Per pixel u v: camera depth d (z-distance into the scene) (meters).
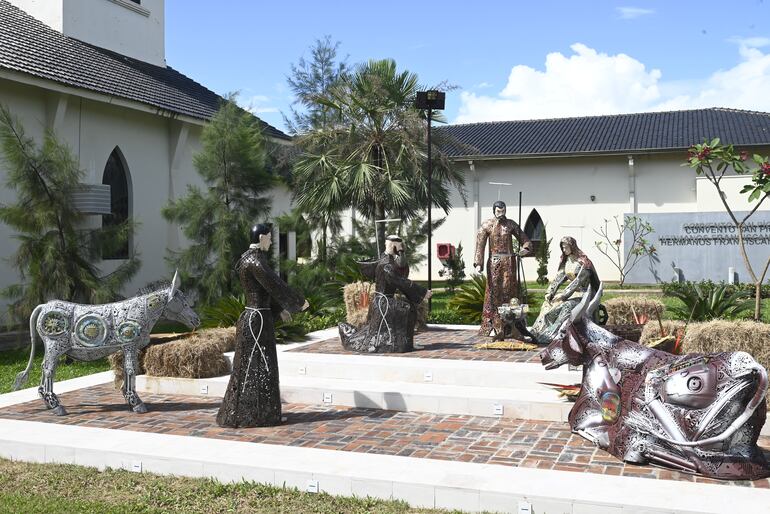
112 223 17.80
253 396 7.21
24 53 15.35
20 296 13.10
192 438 6.79
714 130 28.41
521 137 31.16
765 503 4.81
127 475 6.15
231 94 16.42
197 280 15.38
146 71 20.97
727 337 6.98
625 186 28.47
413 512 5.19
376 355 9.90
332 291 16.38
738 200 25.80
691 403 5.56
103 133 17.25
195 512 5.31
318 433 6.95
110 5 20.72
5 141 12.07
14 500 5.60
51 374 7.91
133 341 8.01
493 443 6.52
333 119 19.36
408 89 18.58
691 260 24.39
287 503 5.42
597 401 6.51
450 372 8.63
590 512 4.87
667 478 5.43
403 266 10.38
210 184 19.83
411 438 6.73
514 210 29.92
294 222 16.94
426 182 18.69
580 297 10.23
